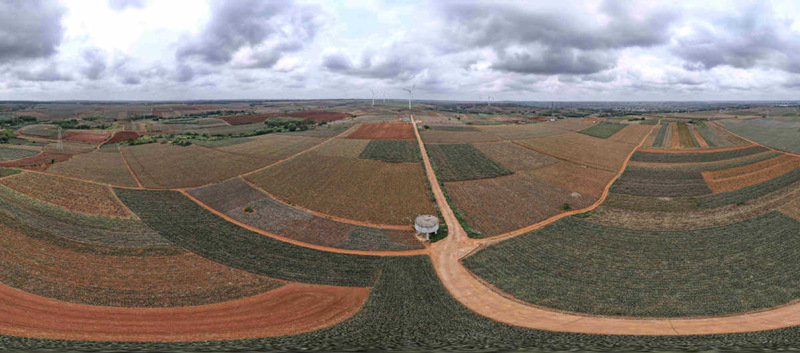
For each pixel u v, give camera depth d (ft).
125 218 177.99
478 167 277.03
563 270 137.49
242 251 150.41
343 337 94.84
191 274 130.21
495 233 171.22
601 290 123.44
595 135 429.79
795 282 122.21
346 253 152.25
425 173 256.52
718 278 128.36
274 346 88.38
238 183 245.04
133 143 402.31
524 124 545.44
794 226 160.25
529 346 86.89
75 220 166.71
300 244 159.94
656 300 116.37
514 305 116.37
